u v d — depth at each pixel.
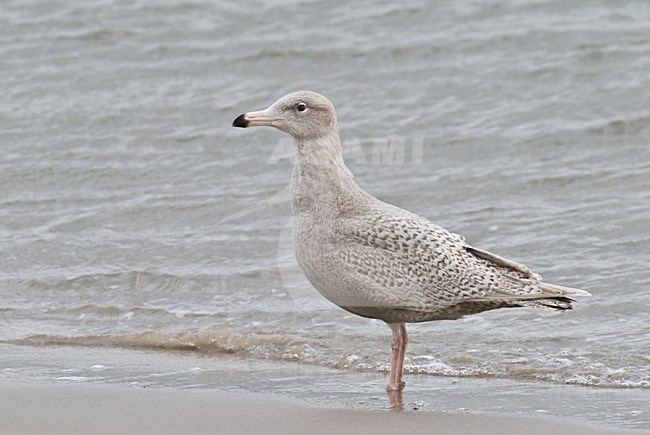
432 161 18.98
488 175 18.19
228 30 25.33
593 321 12.94
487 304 10.59
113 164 19.45
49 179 19.02
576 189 17.50
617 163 18.45
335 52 23.56
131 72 23.75
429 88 21.86
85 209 17.73
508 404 10.34
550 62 22.25
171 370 11.69
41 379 11.21
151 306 14.09
